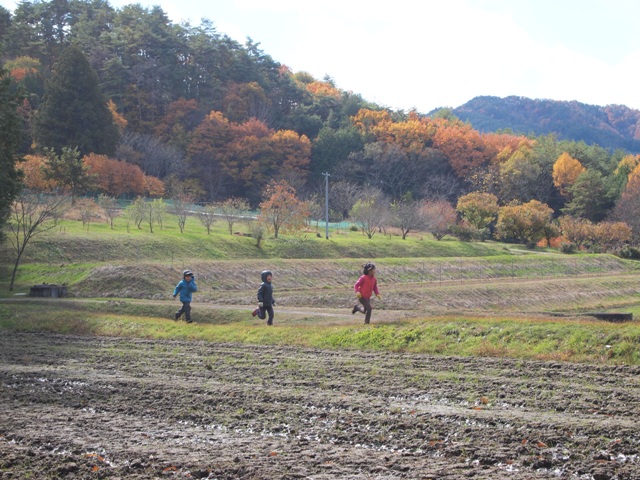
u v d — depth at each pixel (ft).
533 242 262.67
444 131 392.88
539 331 49.29
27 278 118.93
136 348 55.01
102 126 258.57
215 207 203.62
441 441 28.19
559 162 365.81
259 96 393.29
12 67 309.63
